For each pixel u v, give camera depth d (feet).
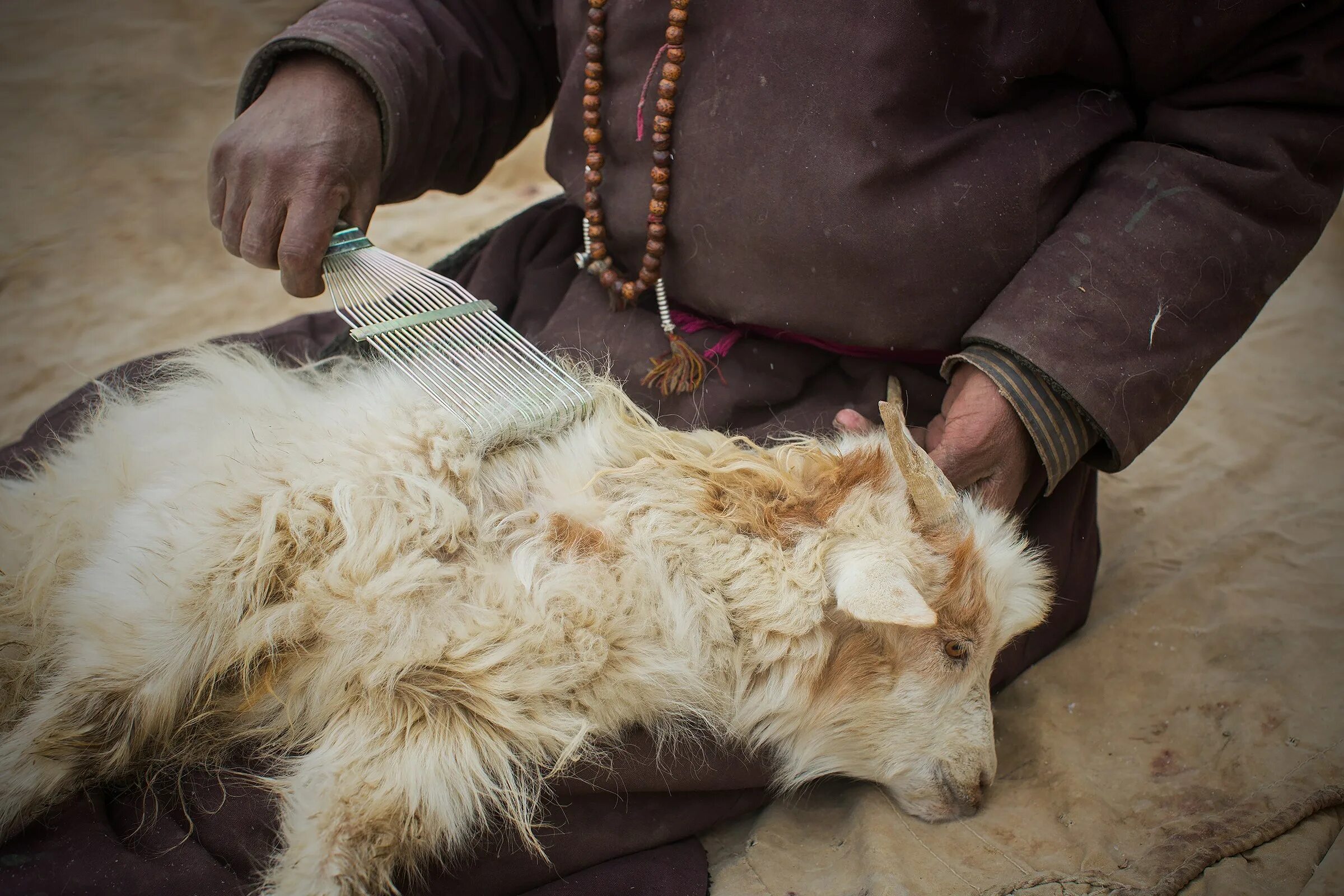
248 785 7.30
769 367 8.95
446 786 7.07
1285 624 9.90
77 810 7.04
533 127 11.18
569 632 7.51
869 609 7.14
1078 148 8.13
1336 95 7.66
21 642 7.89
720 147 8.04
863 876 7.68
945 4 7.38
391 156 9.30
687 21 8.04
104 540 7.69
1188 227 7.71
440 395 8.02
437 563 7.45
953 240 7.87
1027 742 9.25
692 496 8.04
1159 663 9.83
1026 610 8.65
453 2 9.89
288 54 9.09
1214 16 7.59
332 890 6.45
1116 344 7.65
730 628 8.04
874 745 8.59
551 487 8.09
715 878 7.89
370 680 7.11
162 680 7.14
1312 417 13.23
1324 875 7.18
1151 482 12.73
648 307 9.36
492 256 10.24
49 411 10.17
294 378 9.18
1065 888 7.28
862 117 7.58
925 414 8.90
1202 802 8.20
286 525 7.34
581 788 7.60
